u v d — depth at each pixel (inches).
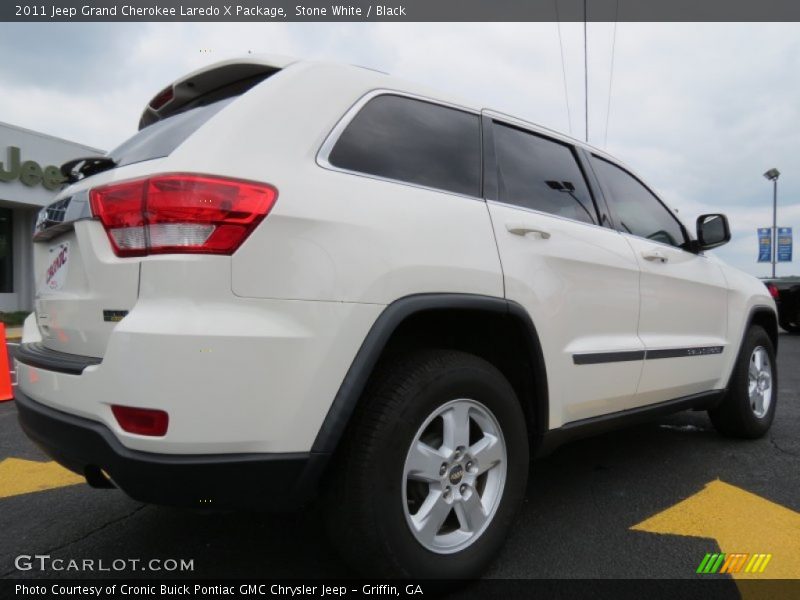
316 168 75.6
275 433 66.8
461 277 83.6
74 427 70.9
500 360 98.3
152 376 63.3
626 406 118.0
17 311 649.6
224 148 70.2
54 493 122.0
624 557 92.8
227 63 86.4
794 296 462.3
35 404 80.9
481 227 89.9
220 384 64.0
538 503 115.6
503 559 92.0
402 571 74.7
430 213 83.8
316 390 68.9
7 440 163.0
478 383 83.7
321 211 72.1
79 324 78.1
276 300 67.4
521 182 105.3
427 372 78.4
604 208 122.8
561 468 137.2
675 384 129.9
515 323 91.8
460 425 82.5
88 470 73.9
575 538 99.6
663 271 128.8
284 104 77.2
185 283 64.8
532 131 113.6
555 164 115.8
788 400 216.1
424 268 79.4
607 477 130.8
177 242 65.8
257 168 70.2
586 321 106.2
